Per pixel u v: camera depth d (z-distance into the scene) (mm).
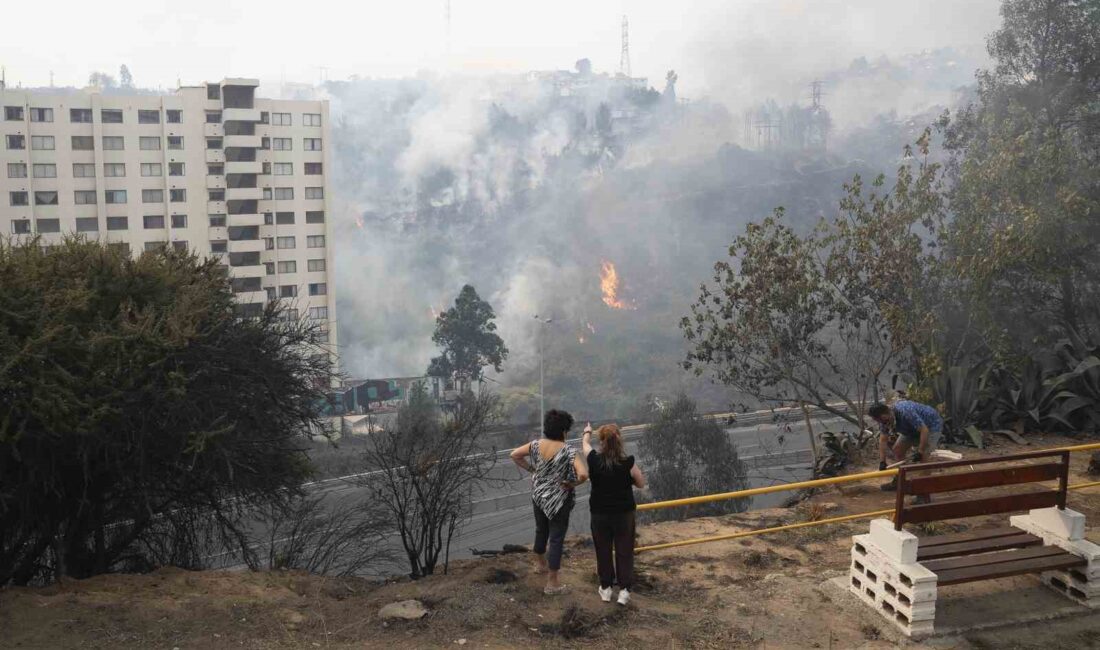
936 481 5816
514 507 36750
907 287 14797
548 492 6203
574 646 5469
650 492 34250
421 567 8531
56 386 7840
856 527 8156
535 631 5664
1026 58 21016
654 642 5555
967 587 6340
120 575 7004
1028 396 12367
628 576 6047
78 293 8641
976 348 15094
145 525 9695
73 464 8711
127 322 8703
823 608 6117
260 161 76312
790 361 16031
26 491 8289
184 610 6027
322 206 80062
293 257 79312
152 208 73188
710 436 34688
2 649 5301
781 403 16938
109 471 8984
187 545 10445
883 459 9391
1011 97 20438
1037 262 14805
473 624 5738
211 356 9641
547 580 6473
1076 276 17141
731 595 6406
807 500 9570
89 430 8000
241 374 10109
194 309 9492
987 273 14000
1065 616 5848
